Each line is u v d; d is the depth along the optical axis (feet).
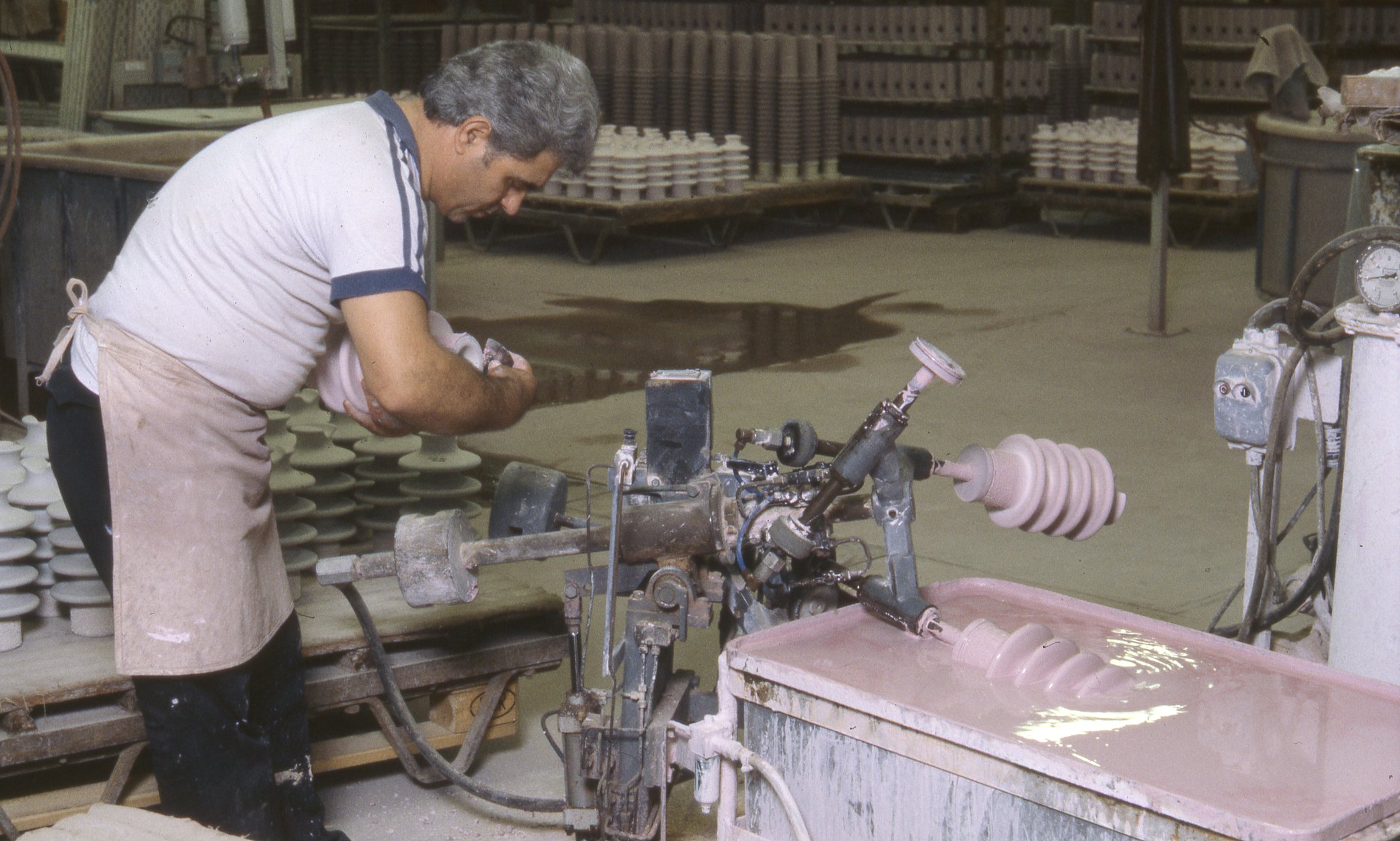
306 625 9.46
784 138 37.29
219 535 7.46
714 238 36.60
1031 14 39.42
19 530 8.84
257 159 7.20
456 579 7.66
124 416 7.16
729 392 22.07
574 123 7.34
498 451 18.83
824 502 7.36
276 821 8.05
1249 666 7.12
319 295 7.31
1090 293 30.42
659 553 7.78
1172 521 15.87
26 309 17.39
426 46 41.34
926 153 38.52
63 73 25.45
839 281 32.19
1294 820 5.36
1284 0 38.68
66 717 8.50
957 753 6.16
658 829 8.29
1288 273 27.53
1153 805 5.49
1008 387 22.21
